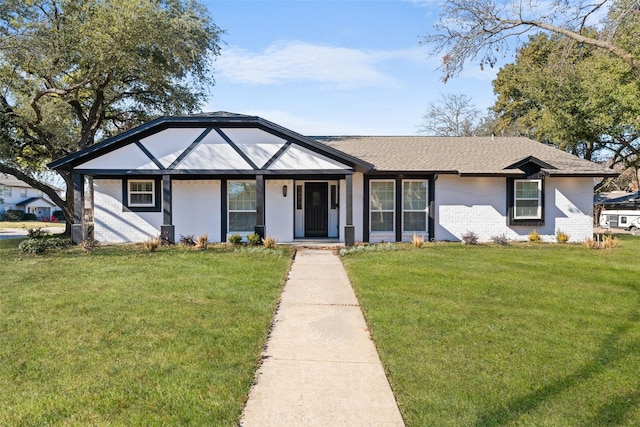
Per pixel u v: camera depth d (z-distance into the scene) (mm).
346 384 4094
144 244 12656
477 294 7289
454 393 3859
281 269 9305
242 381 4043
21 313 6023
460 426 3336
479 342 5102
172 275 8523
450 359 4609
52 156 19641
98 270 9008
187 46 18547
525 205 14680
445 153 15992
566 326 5738
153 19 16906
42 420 3350
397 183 14781
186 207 14766
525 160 14023
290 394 3881
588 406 3678
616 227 27688
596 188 30125
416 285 7875
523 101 31125
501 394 3846
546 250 12328
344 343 5191
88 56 16562
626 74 19266
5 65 15891
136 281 7992
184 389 3854
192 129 13594
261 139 13555
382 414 3541
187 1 20281
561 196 14602
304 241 14484
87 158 13539
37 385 3918
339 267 9953
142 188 14719
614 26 9609
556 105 23141
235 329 5441
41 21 16203
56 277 8344
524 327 5676
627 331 5574
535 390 3934
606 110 21641
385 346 4969
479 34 10812
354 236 13844
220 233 14773
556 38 11273
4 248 13172
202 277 8352
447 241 14562
